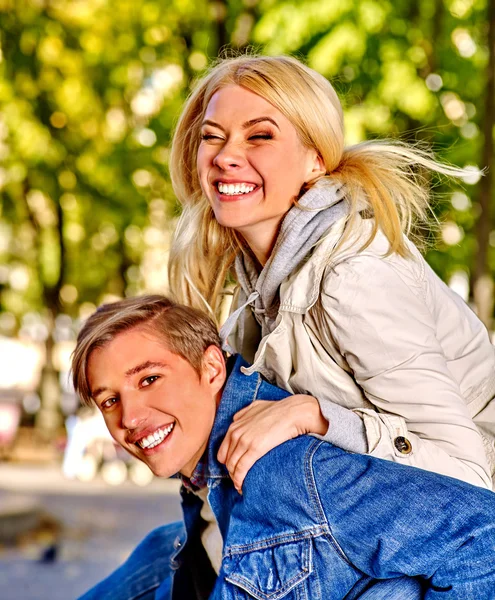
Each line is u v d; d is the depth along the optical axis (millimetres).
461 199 15500
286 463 2963
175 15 16812
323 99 3400
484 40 15344
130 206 21141
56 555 12906
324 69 13266
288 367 3373
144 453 3193
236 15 14609
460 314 3477
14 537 14250
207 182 3447
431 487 2812
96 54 17969
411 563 2787
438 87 15000
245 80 3379
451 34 15156
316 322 3246
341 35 13258
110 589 3828
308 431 3068
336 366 3277
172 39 17250
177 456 3188
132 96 19109
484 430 3539
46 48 17891
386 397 3115
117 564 12375
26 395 37000
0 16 17594
